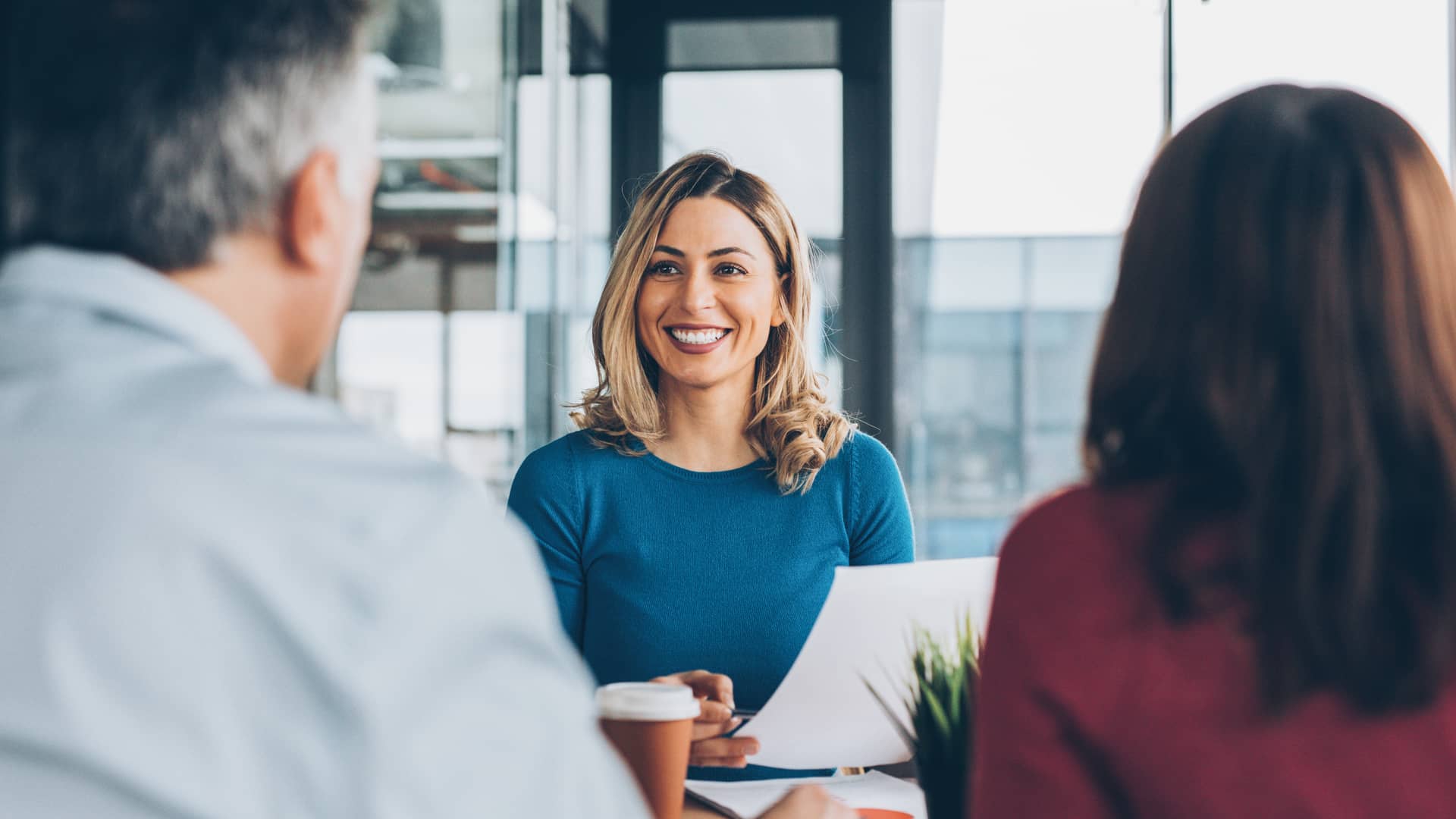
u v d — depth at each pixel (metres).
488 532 0.48
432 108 2.51
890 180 3.65
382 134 2.35
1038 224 3.57
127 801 0.42
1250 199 0.65
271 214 0.55
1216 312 0.65
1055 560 0.68
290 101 0.55
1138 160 3.50
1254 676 0.61
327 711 0.42
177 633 0.43
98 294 0.51
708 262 1.56
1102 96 3.52
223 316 0.54
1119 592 0.65
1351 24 2.89
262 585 0.44
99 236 0.52
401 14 2.34
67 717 0.42
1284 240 0.64
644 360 1.66
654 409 1.63
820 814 0.94
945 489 3.60
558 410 3.27
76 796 0.42
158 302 0.52
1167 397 0.67
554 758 0.46
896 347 3.62
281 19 0.54
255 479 0.46
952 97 3.62
